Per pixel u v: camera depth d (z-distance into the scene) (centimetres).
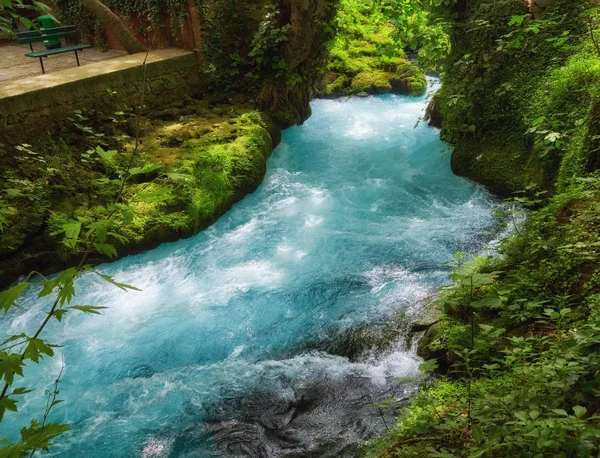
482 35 827
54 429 171
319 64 1082
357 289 602
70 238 168
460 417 328
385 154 945
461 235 686
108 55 1095
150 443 426
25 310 596
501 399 282
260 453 409
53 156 753
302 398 461
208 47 1009
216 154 810
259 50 1003
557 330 395
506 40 809
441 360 458
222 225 751
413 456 310
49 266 652
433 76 1334
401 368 481
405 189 820
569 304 420
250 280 631
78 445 427
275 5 996
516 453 256
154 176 760
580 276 441
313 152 967
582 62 702
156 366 515
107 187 727
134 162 771
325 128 1073
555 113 704
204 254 687
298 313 573
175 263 671
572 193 554
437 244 671
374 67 1320
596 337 299
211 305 593
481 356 420
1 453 162
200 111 961
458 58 871
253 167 835
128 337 553
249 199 815
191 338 548
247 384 484
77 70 873
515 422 245
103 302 605
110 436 435
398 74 1283
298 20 974
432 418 329
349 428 421
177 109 952
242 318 572
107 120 854
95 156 772
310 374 489
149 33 1059
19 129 746
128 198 721
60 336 557
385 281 610
